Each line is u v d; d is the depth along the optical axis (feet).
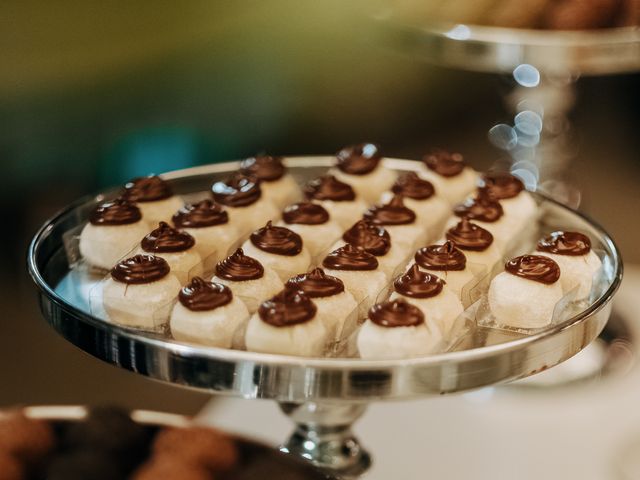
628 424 2.48
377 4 3.02
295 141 4.72
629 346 2.81
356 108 5.10
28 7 3.07
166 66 3.76
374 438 2.42
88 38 3.33
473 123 5.56
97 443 1.44
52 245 1.81
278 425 2.39
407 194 2.13
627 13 2.84
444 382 1.43
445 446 2.40
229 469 1.42
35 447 1.44
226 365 1.42
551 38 2.64
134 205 1.90
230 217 2.03
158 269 1.70
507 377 1.47
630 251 3.89
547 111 3.40
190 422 1.50
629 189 4.56
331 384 1.41
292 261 1.85
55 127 3.32
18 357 3.00
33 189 3.31
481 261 1.88
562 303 1.74
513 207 2.08
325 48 4.74
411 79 5.43
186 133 3.94
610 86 6.00
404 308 1.59
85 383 2.91
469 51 2.65
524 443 2.42
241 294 1.72
